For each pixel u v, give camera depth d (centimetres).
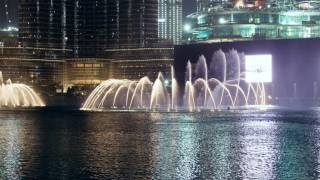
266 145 7400
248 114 16262
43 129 10719
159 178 4825
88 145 7456
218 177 4850
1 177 4900
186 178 4816
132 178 4828
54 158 6075
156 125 11644
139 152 6606
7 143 7781
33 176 4941
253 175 4934
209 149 6925
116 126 11450
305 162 5706
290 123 12156
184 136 8862
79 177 4884
